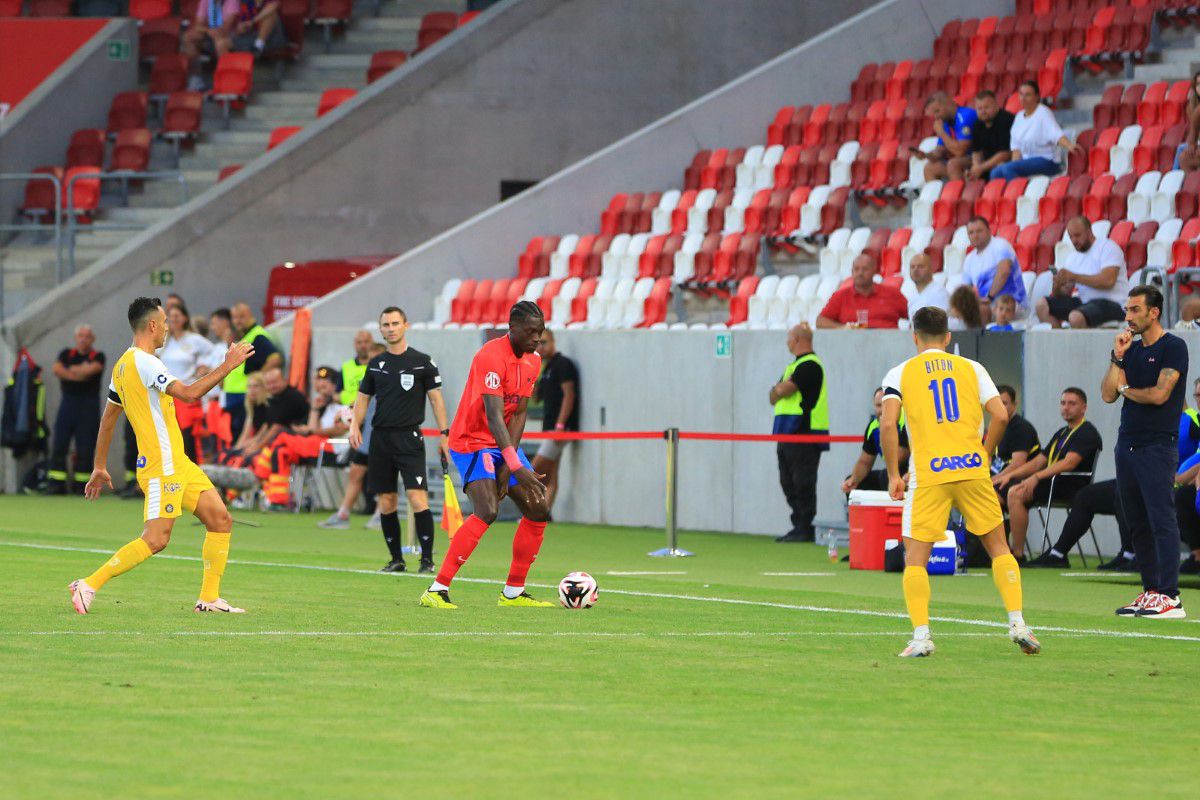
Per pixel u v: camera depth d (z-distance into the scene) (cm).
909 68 8469
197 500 3619
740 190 8219
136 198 9869
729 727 2433
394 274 8375
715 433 6372
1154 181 6938
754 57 9538
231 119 10319
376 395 4688
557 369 7044
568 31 9319
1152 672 2997
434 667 2934
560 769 2133
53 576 4375
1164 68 7825
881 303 6419
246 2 10506
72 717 2434
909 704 2644
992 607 4041
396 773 2097
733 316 7500
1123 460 3928
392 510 4700
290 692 2661
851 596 4266
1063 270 6094
